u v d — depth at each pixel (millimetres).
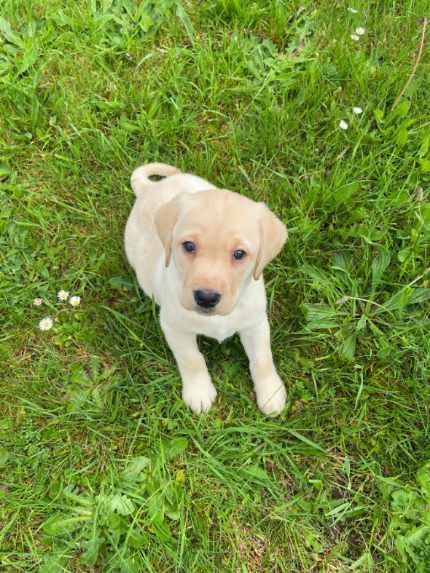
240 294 667
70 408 829
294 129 1025
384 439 803
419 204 926
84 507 759
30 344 893
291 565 738
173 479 772
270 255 657
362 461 789
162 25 1157
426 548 718
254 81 1083
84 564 741
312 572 737
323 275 894
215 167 1018
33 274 933
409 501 745
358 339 870
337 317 877
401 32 1126
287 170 1008
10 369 870
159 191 814
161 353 866
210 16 1163
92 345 885
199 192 660
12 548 754
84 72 1097
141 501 752
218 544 745
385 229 922
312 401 831
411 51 1100
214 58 1104
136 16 1146
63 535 751
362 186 964
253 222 631
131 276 927
